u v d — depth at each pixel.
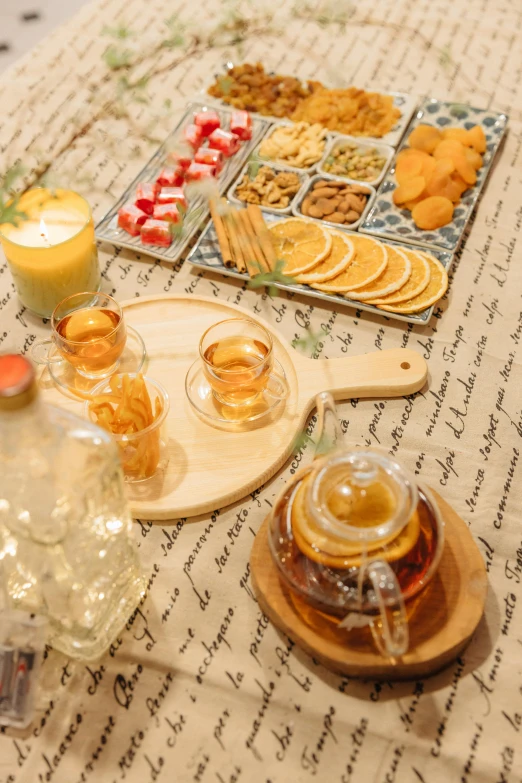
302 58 1.25
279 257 0.99
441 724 0.72
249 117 1.13
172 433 0.86
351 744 0.72
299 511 0.72
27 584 0.72
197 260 0.99
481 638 0.76
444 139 1.10
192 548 0.81
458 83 1.21
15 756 0.72
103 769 0.71
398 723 0.72
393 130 1.13
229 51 1.26
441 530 0.74
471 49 1.26
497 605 0.78
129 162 1.12
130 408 0.79
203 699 0.74
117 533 0.73
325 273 0.97
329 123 1.14
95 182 1.10
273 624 0.77
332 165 1.10
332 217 1.03
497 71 1.23
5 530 0.69
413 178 1.04
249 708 0.73
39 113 1.18
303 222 1.02
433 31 1.29
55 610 0.72
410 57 1.25
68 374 0.91
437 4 1.33
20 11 1.43
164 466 0.84
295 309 0.97
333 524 0.69
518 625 0.77
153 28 1.29
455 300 0.98
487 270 1.01
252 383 0.84
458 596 0.75
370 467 0.70
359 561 0.70
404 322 0.96
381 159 1.10
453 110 1.15
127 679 0.75
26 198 0.95
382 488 0.70
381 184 1.07
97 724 0.73
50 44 1.27
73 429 0.68
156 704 0.74
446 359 0.93
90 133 1.15
